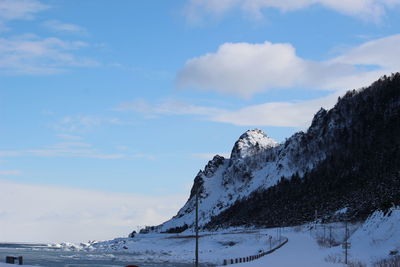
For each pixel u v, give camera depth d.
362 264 83.12
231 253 152.50
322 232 161.00
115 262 126.94
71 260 134.00
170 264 120.00
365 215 175.38
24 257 147.75
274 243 153.50
